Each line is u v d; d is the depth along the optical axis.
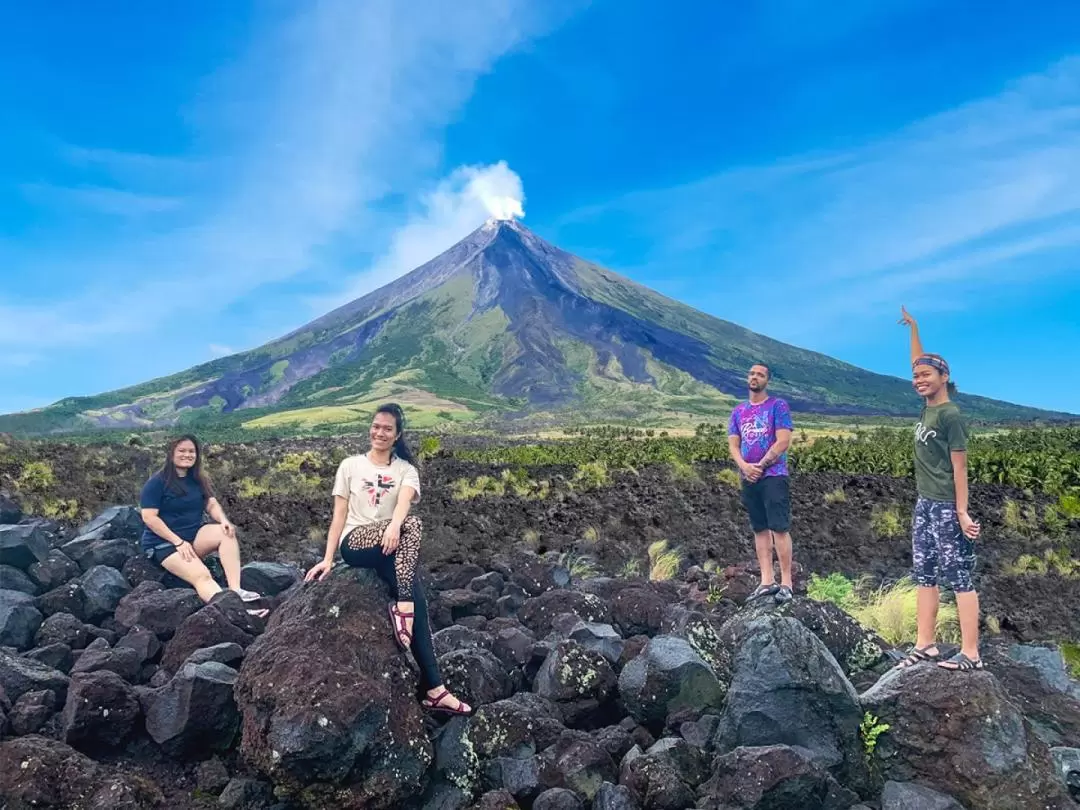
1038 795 4.26
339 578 4.82
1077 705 5.30
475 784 4.32
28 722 4.48
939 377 5.46
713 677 4.89
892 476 23.59
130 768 4.46
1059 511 14.97
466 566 7.80
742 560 11.32
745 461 7.56
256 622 5.88
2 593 5.82
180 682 4.60
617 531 12.84
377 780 4.03
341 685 4.10
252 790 4.24
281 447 35.59
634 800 4.14
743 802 4.06
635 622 6.41
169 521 7.07
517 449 35.94
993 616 8.59
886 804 4.34
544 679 5.15
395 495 5.02
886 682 4.88
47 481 12.40
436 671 4.71
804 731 4.54
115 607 6.42
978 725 4.45
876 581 10.53
